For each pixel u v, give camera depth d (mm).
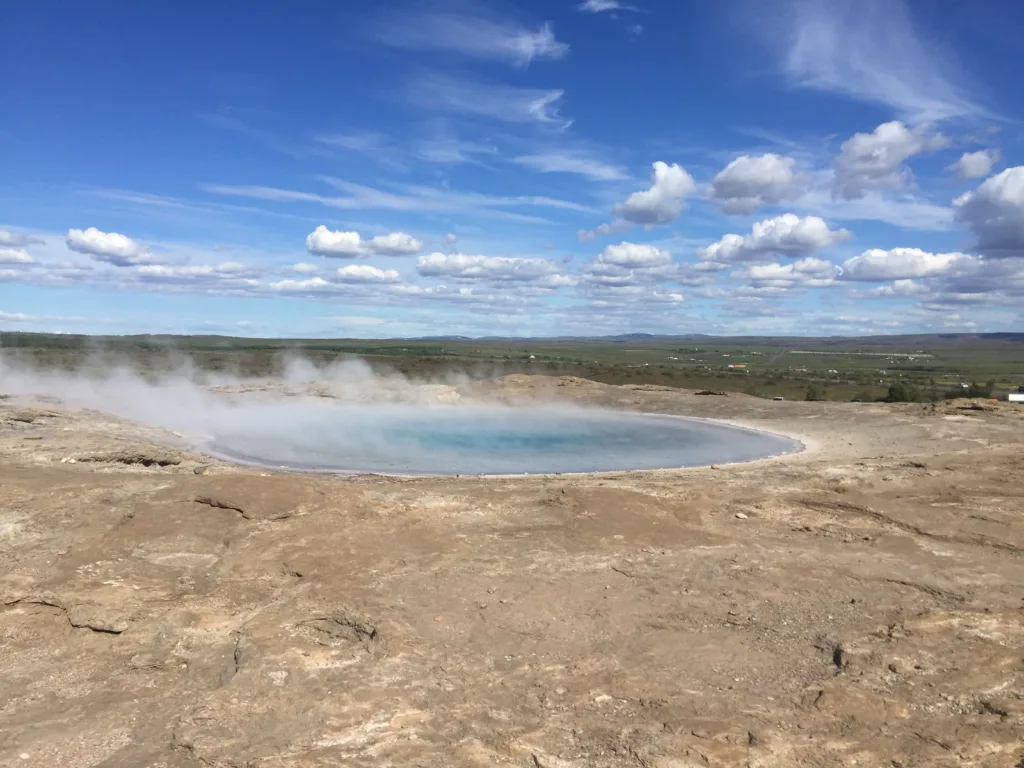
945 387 52219
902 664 6496
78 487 12039
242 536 9734
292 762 5168
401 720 5730
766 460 19547
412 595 8289
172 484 12117
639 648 7105
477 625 7609
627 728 5594
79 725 5914
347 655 6824
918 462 17250
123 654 7125
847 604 8266
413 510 11539
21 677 6723
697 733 5480
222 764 5230
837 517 12211
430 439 23078
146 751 5516
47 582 8133
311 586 8344
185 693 6430
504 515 11641
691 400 32719
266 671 6441
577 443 22750
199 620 7551
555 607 8086
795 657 6914
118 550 9078
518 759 5242
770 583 8930
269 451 20297
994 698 5883
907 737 5379
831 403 30812
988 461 17203
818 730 5543
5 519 10430
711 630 7543
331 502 11086
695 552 10070
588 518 11211
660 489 14164
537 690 6250
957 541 10930
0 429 18375
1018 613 7605
